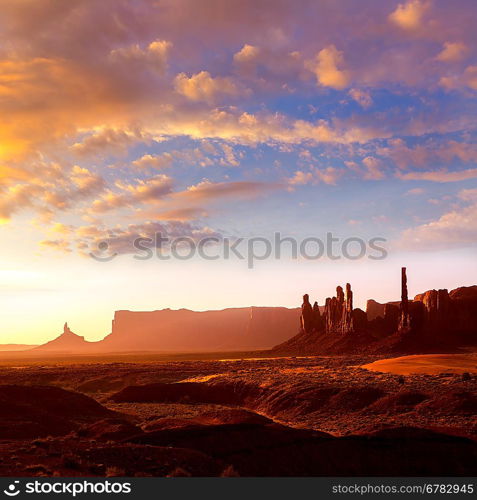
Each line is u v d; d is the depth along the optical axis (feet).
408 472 90.02
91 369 396.78
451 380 209.05
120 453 81.25
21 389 175.63
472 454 96.99
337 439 98.73
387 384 206.49
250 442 96.27
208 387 246.88
